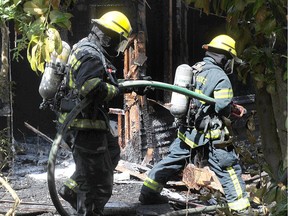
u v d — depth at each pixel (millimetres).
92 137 5664
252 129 3643
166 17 11453
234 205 6363
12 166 8797
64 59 5738
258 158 3629
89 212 5820
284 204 3057
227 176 6461
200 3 3396
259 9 3076
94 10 10969
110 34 5676
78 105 5242
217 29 13266
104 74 5566
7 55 8586
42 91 5785
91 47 5562
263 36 3326
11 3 4371
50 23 3996
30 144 11031
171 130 9781
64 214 4742
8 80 8711
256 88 3324
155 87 5992
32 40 4016
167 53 11445
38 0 3955
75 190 6051
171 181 8352
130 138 9500
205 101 6289
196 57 13305
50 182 4602
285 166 3074
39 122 11992
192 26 13062
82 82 5309
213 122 6465
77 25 11102
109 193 5910
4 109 8695
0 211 6988
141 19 10359
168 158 7020
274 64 3131
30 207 7172
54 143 4742
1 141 8422
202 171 4961
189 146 6848
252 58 3201
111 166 5934
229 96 6293
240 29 3312
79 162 5758
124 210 7012
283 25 3092
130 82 5797
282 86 3082
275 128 3312
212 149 6527
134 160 9422
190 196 7848
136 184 8531
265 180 3439
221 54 6438
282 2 2986
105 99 5434
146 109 9398
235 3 3113
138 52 9180
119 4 10547
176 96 6617
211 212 6273
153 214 6859
